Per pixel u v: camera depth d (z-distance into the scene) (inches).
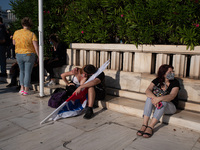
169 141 99.3
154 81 118.1
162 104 106.8
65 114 128.5
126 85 159.0
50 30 216.7
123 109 136.6
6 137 102.1
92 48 178.5
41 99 169.9
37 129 111.8
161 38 151.2
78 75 149.3
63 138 101.4
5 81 239.1
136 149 91.5
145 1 150.2
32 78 207.5
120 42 184.5
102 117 130.4
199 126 108.0
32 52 174.7
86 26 184.1
